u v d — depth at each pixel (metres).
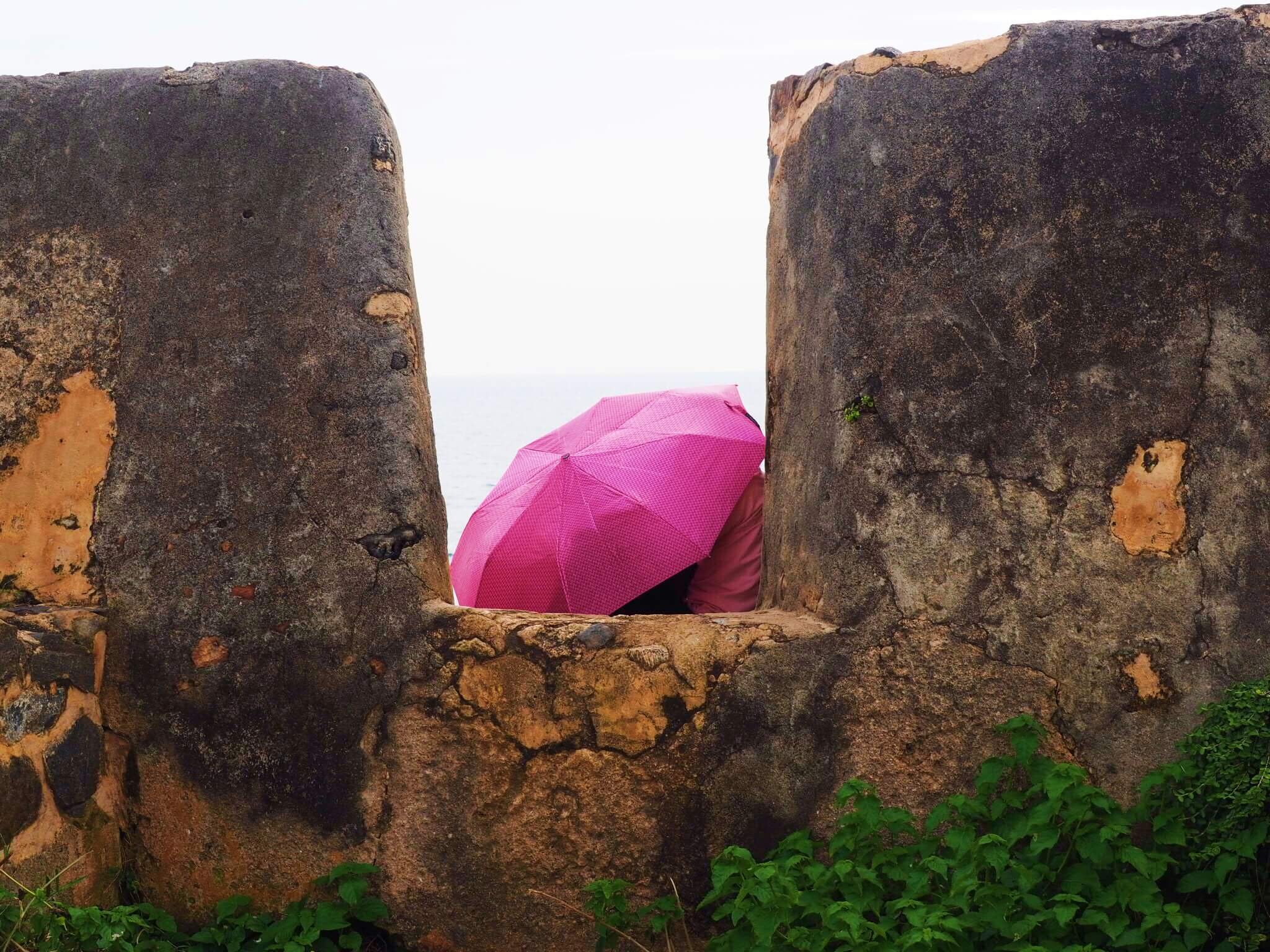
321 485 3.17
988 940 2.69
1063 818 2.83
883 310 3.11
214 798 3.15
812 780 3.04
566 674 3.07
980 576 3.05
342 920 2.99
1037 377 3.05
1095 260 3.04
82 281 3.25
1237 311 3.01
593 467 4.06
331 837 3.12
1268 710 2.80
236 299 3.21
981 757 3.03
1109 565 3.02
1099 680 3.01
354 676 3.13
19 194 3.28
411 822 3.10
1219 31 3.04
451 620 3.12
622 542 3.94
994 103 3.07
